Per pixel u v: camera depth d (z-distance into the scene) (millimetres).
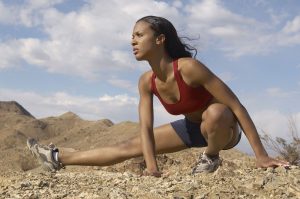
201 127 4633
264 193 4004
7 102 29094
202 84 4477
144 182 4441
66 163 5535
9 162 13945
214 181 4254
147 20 4430
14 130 22562
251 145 4582
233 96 4523
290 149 8703
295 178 4242
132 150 5277
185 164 8586
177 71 4457
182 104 4594
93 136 17688
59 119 25078
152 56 4461
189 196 3859
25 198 3947
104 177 5008
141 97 4863
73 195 4066
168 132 5043
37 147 5598
